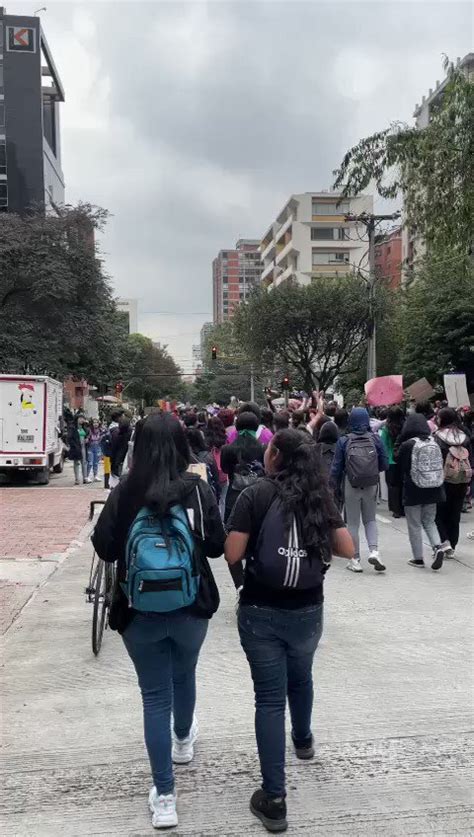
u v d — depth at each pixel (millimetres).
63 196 76750
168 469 3020
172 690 3283
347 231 80812
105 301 31281
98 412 50250
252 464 6695
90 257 30062
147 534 2904
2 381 18141
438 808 3279
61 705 4473
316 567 3098
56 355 30531
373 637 5633
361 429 7770
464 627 5879
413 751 3797
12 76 61750
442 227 11844
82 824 3188
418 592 6996
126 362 53594
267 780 3105
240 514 3139
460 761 3695
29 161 62062
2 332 29453
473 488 12164
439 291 28797
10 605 6781
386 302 36750
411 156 11852
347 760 3699
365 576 7684
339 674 4867
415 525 8039
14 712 4379
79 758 3791
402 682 4723
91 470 19969
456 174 11430
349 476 7664
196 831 3109
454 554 8727
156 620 2982
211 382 79438
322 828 3125
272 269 92562
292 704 3584
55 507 13914
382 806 3293
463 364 29625
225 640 5613
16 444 18281
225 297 172500
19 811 3293
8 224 29797
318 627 3197
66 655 5395
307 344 39969
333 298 37375
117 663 5211
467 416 12852
